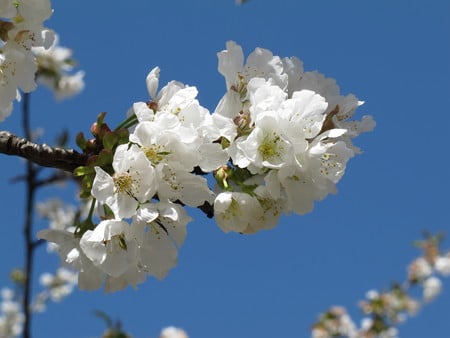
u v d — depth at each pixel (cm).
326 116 70
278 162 66
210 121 66
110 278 68
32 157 70
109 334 171
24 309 142
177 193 65
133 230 65
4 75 72
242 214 67
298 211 67
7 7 72
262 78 67
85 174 67
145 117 66
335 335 230
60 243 69
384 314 227
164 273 67
